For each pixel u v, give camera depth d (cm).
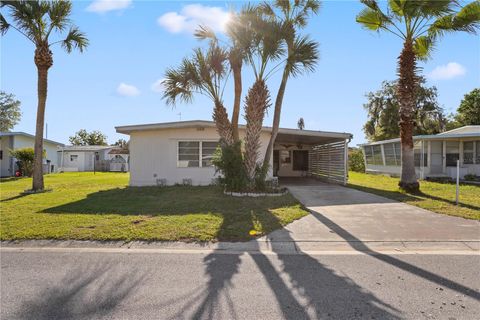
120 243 543
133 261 457
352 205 891
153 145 1391
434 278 392
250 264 446
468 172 1705
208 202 901
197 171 1384
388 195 1087
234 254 493
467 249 522
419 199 988
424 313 304
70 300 331
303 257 479
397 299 334
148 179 1392
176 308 314
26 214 732
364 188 1330
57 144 3003
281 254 495
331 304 322
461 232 603
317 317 296
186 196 1027
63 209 794
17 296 340
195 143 1389
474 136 1622
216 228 614
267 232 599
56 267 431
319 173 1942
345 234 591
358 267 433
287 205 862
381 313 304
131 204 870
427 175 1767
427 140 1775
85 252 499
